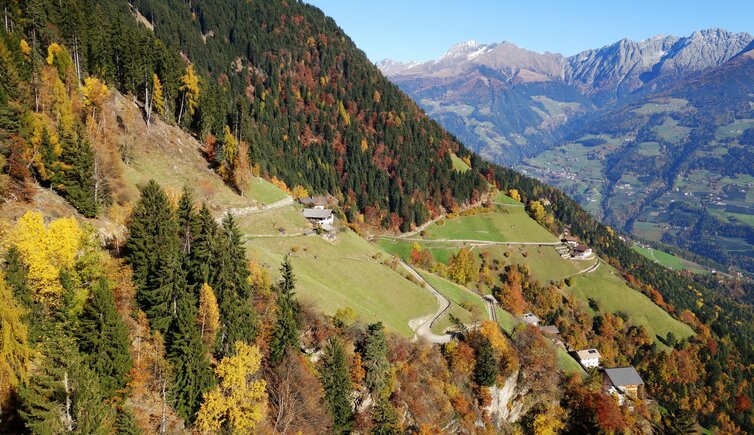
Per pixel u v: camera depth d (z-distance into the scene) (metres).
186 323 65.25
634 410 148.88
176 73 157.62
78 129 92.62
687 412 150.88
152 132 140.00
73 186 85.00
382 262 154.12
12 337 47.38
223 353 71.81
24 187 79.25
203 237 79.19
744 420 196.88
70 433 43.84
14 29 119.50
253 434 65.62
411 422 92.00
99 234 83.94
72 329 56.84
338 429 78.56
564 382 133.12
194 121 160.62
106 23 162.12
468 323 134.25
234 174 148.88
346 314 99.94
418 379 100.12
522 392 124.50
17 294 54.59
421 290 143.75
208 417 61.34
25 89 97.75
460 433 100.00
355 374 86.94
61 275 59.59
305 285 112.69
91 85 117.75
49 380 45.34
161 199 80.88
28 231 60.69
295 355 79.94
